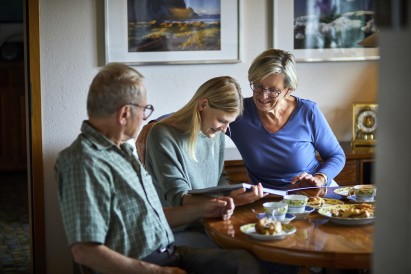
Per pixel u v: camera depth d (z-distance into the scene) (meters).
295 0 4.00
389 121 1.23
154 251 2.24
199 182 2.89
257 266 2.15
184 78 3.98
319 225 2.38
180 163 2.81
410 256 1.18
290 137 3.17
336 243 2.14
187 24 3.92
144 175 2.29
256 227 2.24
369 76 4.15
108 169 2.13
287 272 2.84
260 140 3.17
